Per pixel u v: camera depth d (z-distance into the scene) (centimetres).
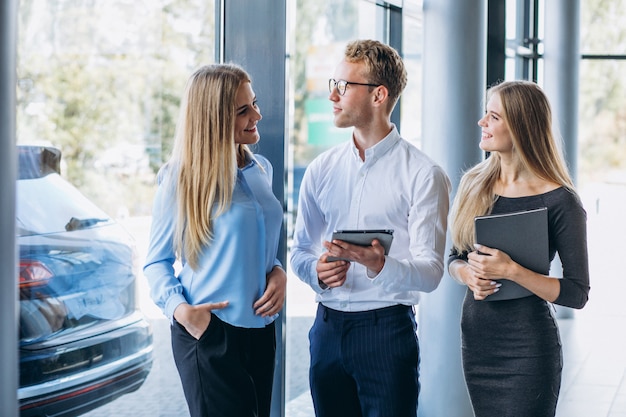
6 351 191
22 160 260
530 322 315
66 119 278
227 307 285
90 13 288
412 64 562
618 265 1061
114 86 300
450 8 510
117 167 303
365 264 297
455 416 519
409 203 323
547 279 308
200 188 281
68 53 278
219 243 284
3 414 191
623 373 691
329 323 326
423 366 526
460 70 512
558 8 882
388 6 547
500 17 667
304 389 476
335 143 494
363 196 327
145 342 315
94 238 289
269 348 300
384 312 318
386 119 327
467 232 334
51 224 270
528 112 319
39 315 267
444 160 516
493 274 309
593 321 900
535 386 315
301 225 341
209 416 283
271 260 303
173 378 332
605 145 1030
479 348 325
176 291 283
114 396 301
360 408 330
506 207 323
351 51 325
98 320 290
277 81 370
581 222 313
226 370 282
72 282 279
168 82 332
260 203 296
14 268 192
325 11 479
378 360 318
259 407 298
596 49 1017
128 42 307
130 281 307
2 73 186
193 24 347
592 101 1026
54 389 273
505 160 326
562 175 321
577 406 600
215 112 281
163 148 329
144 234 316
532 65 920
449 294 514
